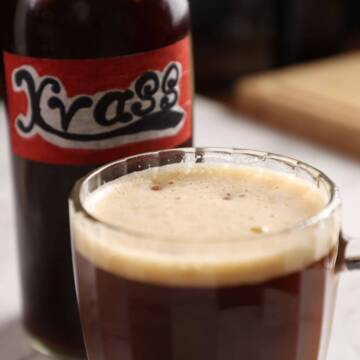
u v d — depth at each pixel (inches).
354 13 47.3
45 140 15.4
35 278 16.3
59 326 16.3
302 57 38.4
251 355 12.5
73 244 13.2
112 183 13.6
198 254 12.0
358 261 13.6
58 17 14.8
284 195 13.4
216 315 12.2
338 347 16.5
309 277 12.6
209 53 44.4
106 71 15.0
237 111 26.2
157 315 12.3
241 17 44.0
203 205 13.2
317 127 24.3
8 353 16.6
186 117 16.1
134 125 15.4
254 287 12.1
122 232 12.2
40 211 15.9
